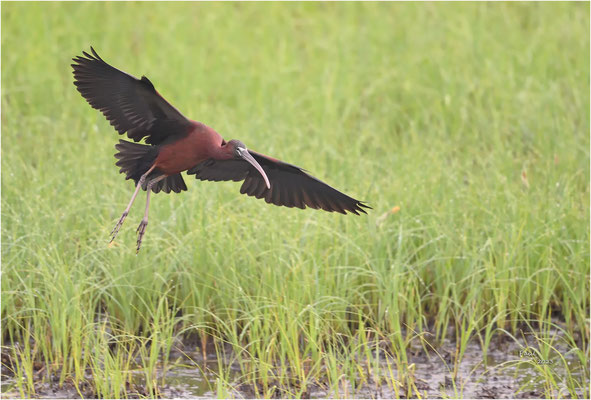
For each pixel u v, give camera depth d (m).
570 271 12.81
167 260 12.56
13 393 10.74
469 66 20.05
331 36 21.73
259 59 20.86
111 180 14.70
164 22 22.70
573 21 22.25
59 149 15.88
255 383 10.88
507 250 12.88
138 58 20.91
